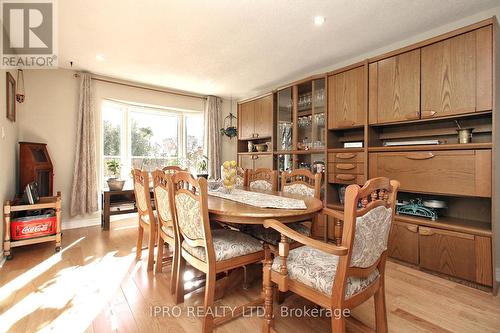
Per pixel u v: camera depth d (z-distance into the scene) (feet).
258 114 13.60
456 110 6.72
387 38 8.71
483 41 6.27
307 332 4.78
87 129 11.80
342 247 3.39
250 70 11.71
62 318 5.05
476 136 7.35
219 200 6.24
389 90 8.15
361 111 8.98
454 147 6.73
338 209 9.50
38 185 10.03
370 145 8.86
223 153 16.96
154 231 7.25
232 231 6.04
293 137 11.60
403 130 8.87
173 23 7.63
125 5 6.72
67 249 8.93
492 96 6.15
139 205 8.03
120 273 7.06
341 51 9.75
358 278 3.82
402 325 4.95
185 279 6.51
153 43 8.94
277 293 5.74
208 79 12.99
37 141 11.00
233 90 15.05
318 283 3.73
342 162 9.57
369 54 9.86
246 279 6.60
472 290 6.28
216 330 4.79
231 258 4.90
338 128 9.75
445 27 7.91
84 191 11.72
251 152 14.15
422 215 7.61
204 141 16.14
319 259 4.30
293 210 5.05
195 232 4.88
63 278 6.73
